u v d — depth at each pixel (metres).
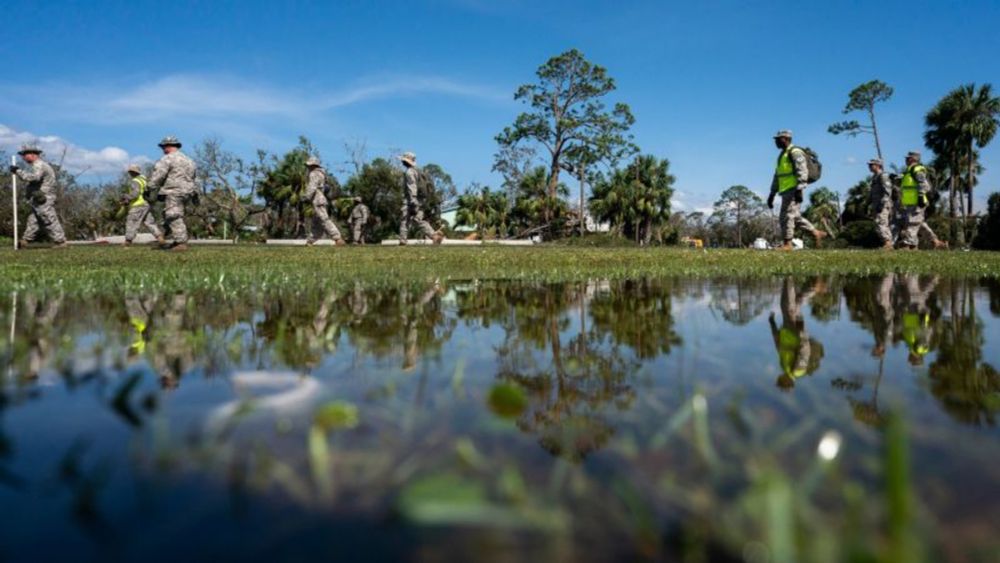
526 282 4.36
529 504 0.57
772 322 2.10
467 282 4.32
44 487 0.62
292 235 36.78
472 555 0.47
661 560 0.46
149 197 9.77
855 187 41.72
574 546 0.48
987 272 5.60
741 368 1.27
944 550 0.46
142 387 1.08
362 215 23.70
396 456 0.70
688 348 1.54
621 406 0.95
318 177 15.20
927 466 0.65
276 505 0.57
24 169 10.70
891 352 1.47
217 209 34.66
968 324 2.03
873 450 0.72
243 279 4.35
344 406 0.88
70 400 0.98
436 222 30.09
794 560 0.45
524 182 39.50
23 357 1.39
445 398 1.00
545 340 1.70
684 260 7.27
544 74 37.28
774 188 10.52
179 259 7.03
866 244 27.72
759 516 0.53
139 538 0.51
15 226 10.60
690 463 0.68
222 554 0.48
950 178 35.53
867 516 0.53
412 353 1.47
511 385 1.10
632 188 41.81
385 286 3.93
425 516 0.54
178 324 2.04
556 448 0.73
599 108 37.50
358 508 0.56
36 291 3.43
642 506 0.56
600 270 5.88
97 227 38.91
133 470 0.66
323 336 1.76
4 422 0.85
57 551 0.49
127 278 4.29
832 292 3.44
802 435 0.78
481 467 0.67
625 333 1.83
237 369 1.25
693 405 0.94
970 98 32.91
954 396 1.00
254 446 0.74
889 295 3.26
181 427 0.83
